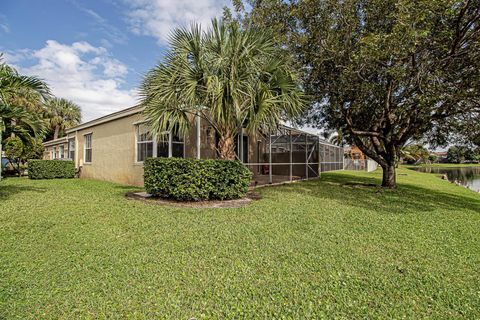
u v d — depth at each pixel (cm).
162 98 599
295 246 342
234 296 227
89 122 1290
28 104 1019
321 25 660
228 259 299
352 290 240
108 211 521
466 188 1333
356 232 409
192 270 272
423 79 600
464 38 567
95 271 269
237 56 587
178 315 202
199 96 623
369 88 702
